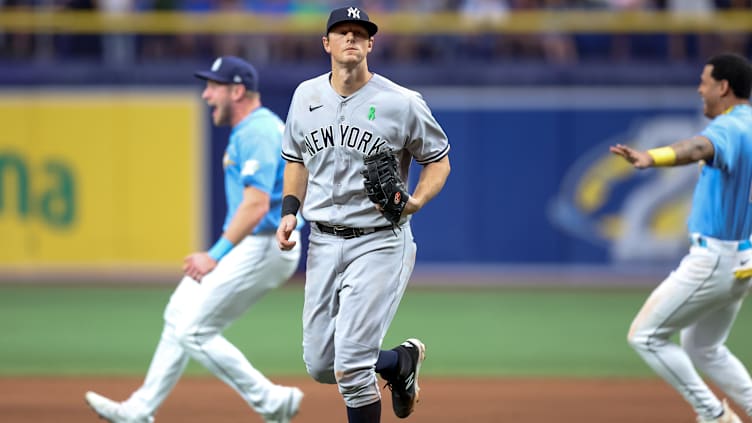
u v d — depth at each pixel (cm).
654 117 5525
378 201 1814
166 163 5538
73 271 5591
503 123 5553
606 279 5575
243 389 2312
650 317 2272
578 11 5803
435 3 5891
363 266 1914
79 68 5506
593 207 5569
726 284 2212
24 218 5572
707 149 2158
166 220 5556
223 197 5547
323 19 5791
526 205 5578
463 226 5594
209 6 5875
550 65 5516
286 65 5400
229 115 2389
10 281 5512
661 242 5550
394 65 5516
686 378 2281
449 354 3694
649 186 5534
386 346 3812
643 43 5791
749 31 5666
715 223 2211
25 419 2650
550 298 5019
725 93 2247
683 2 5828
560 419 2686
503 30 5675
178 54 5706
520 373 3362
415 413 2738
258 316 4531
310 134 1911
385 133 1878
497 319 4444
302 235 5681
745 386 2319
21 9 5666
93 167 5550
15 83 5509
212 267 2250
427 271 5622
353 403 1934
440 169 1931
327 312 1984
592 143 5550
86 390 3059
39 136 5534
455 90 5528
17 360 3569
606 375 3328
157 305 4800
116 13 5728
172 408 2772
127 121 5531
